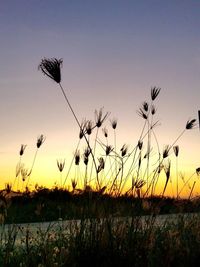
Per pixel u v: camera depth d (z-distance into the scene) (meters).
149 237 1.01
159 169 1.06
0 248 1.06
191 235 1.10
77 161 1.04
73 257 0.96
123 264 0.95
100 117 1.04
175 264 0.98
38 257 1.05
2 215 1.01
